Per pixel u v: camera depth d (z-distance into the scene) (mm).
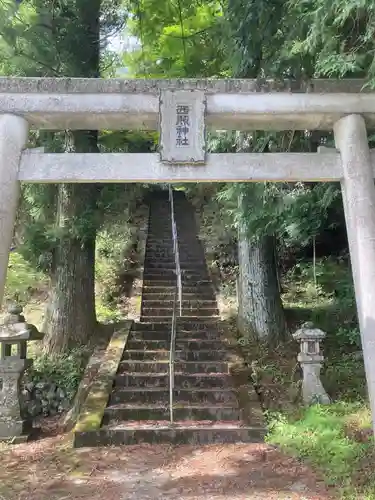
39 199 8055
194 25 8109
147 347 7914
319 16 3855
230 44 5836
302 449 4922
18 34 6723
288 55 4734
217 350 7754
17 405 6027
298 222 6801
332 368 7137
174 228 11133
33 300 10492
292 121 4598
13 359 6090
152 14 8219
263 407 6242
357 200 4223
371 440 4832
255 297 8586
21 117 4395
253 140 6934
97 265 11531
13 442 5777
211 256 12742
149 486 4355
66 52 7250
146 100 4402
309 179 4406
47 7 7098
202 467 4781
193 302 10016
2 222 4117
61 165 4305
